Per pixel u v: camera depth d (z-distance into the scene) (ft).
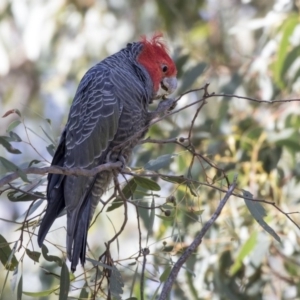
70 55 48.01
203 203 34.09
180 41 45.09
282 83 36.14
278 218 34.17
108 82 26.50
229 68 43.37
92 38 47.88
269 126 36.81
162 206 24.66
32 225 24.64
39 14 47.16
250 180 34.68
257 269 34.30
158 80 30.27
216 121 37.47
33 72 53.62
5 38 48.75
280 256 34.76
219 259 33.88
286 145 34.86
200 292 33.53
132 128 26.68
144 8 48.01
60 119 50.80
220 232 33.96
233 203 33.76
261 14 46.78
